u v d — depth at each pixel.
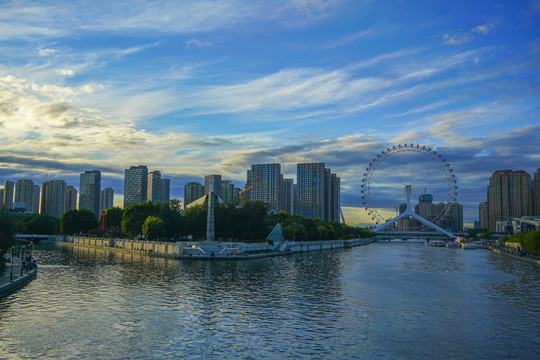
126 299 74.50
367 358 45.53
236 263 145.25
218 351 46.97
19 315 61.72
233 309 67.50
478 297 81.38
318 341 51.03
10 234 95.62
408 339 52.34
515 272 127.44
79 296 76.81
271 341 50.78
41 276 104.75
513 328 57.94
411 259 183.25
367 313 66.12
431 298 79.69
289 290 86.88
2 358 43.94
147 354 45.69
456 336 53.91
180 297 77.00
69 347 47.59
